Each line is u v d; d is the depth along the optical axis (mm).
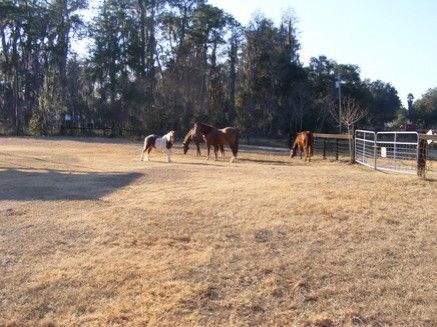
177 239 7512
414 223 7918
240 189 11289
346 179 12641
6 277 6207
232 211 9078
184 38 61125
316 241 7215
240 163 21359
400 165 17203
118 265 6457
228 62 62656
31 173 15852
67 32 56312
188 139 26172
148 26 59750
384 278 5859
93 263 6570
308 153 24219
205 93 59875
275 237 7465
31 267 6527
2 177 14867
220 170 16047
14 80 55000
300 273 6051
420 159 13039
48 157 22391
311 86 62531
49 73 55812
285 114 59594
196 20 60906
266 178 13445
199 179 13625
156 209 9430
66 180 13961
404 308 5133
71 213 9414
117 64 57250
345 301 5320
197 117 55750
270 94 59469
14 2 54594
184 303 5355
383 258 6461
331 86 62531
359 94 65625
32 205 10266
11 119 55406
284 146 44875
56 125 53156
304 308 5219
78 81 56312
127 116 54812
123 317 5133
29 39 54969
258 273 6098
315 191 10641
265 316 5082
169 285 5781
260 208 9195
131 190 11969
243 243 7234
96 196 11219
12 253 7109
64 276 6160
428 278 5816
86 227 8273
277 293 5559
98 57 56406
